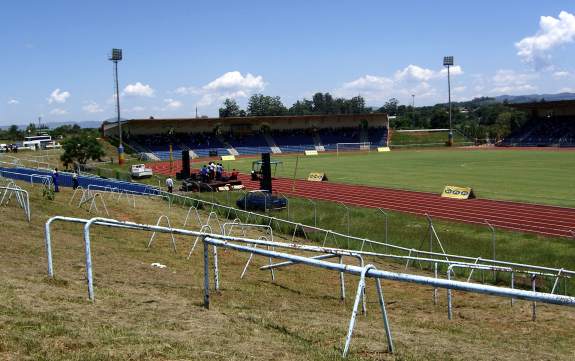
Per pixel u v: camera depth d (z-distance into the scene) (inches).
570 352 414.3
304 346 320.2
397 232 1175.6
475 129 5797.2
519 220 1336.1
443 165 2962.6
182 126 4598.9
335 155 4153.5
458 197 1740.9
